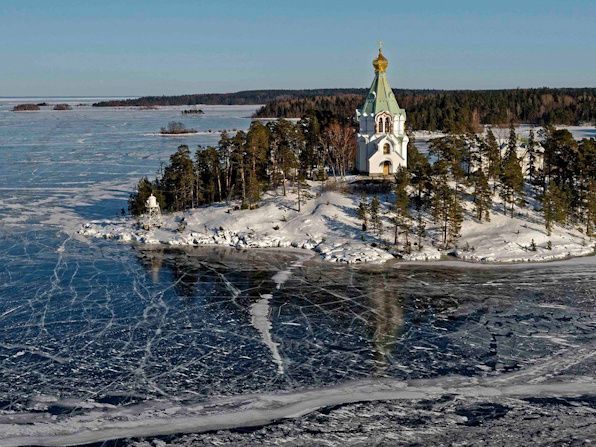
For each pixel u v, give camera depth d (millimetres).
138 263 73562
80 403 41781
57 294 62656
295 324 54875
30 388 43719
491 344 50219
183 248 80375
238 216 87250
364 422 39438
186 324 54969
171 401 42031
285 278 67625
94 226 90812
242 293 62938
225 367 46781
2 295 62312
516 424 38969
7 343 51000
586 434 37844
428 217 83812
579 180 85812
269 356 48594
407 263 72562
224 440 37719
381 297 61375
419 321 55188
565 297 60438
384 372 45844
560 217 79312
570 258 73062
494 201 87125
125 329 53875
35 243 82938
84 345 50625
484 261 72562
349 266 71688
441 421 39438
